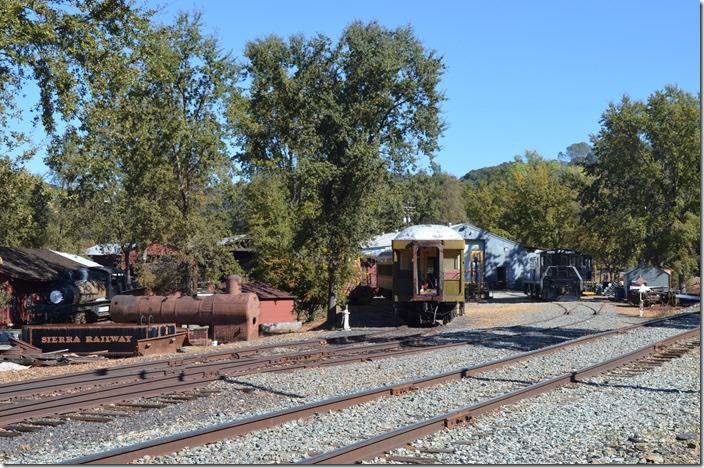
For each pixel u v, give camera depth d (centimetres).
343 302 3269
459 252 3119
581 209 7719
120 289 4728
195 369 1554
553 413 1065
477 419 1011
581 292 4819
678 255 5472
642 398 1204
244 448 857
